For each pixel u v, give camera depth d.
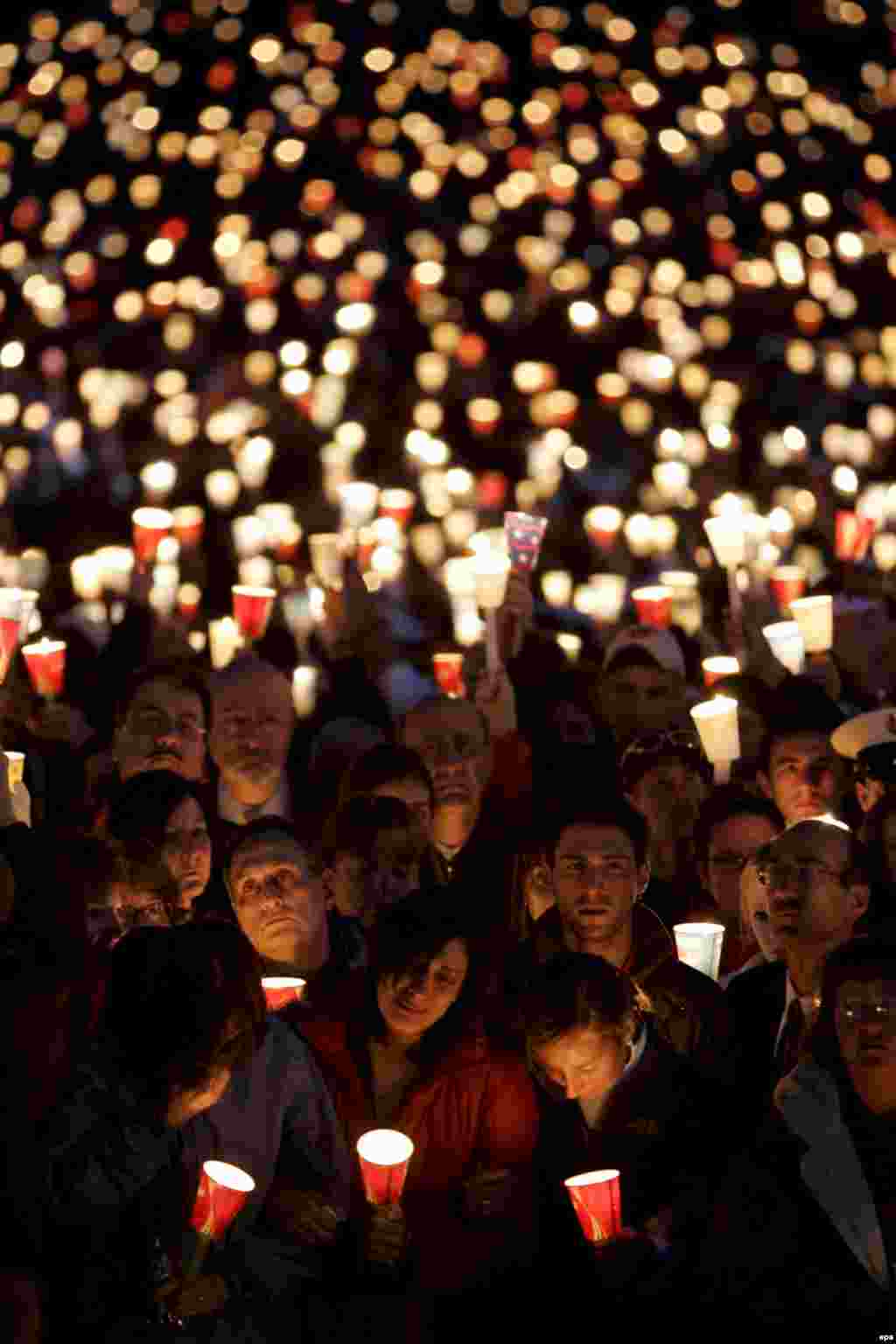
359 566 23.83
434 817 17.06
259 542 32.09
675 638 22.92
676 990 13.01
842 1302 11.10
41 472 39.84
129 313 44.97
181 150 48.47
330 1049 12.51
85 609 25.23
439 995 12.29
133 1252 10.80
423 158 50.31
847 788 17.75
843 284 47.06
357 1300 11.38
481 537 23.80
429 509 39.09
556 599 31.70
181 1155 11.30
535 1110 12.31
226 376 43.69
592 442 42.62
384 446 43.00
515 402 44.97
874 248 46.78
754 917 14.16
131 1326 10.73
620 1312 11.64
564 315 46.44
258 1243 11.53
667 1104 12.34
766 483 40.97
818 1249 11.20
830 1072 11.46
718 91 45.34
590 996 11.85
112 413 42.12
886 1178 11.30
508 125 51.72
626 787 17.20
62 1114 10.72
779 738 17.05
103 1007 11.00
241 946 10.86
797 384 44.47
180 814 13.85
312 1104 11.98
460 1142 12.25
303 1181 11.90
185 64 50.62
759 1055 13.21
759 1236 11.28
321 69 46.34
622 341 46.28
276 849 13.67
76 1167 10.61
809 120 49.19
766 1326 11.18
